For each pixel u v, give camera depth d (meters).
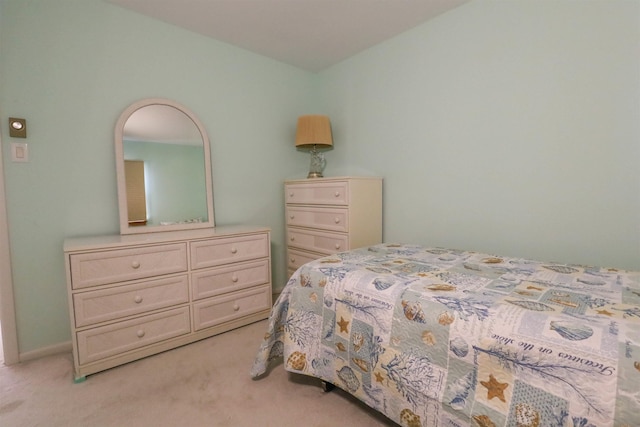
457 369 0.96
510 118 1.81
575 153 1.60
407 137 2.33
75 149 1.86
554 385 0.78
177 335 1.87
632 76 1.43
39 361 1.75
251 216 2.69
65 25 1.79
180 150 2.23
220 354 1.80
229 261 2.07
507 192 1.85
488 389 0.89
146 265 1.74
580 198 1.60
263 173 2.75
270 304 2.31
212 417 1.29
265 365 1.52
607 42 1.48
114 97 1.97
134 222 2.03
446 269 1.40
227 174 2.52
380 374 1.15
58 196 1.82
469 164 2.00
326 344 1.35
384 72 2.45
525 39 1.72
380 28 2.24
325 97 2.97
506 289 1.12
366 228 2.34
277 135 2.82
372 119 2.57
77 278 1.53
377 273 1.33
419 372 1.03
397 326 1.11
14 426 1.24
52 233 1.81
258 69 2.65
